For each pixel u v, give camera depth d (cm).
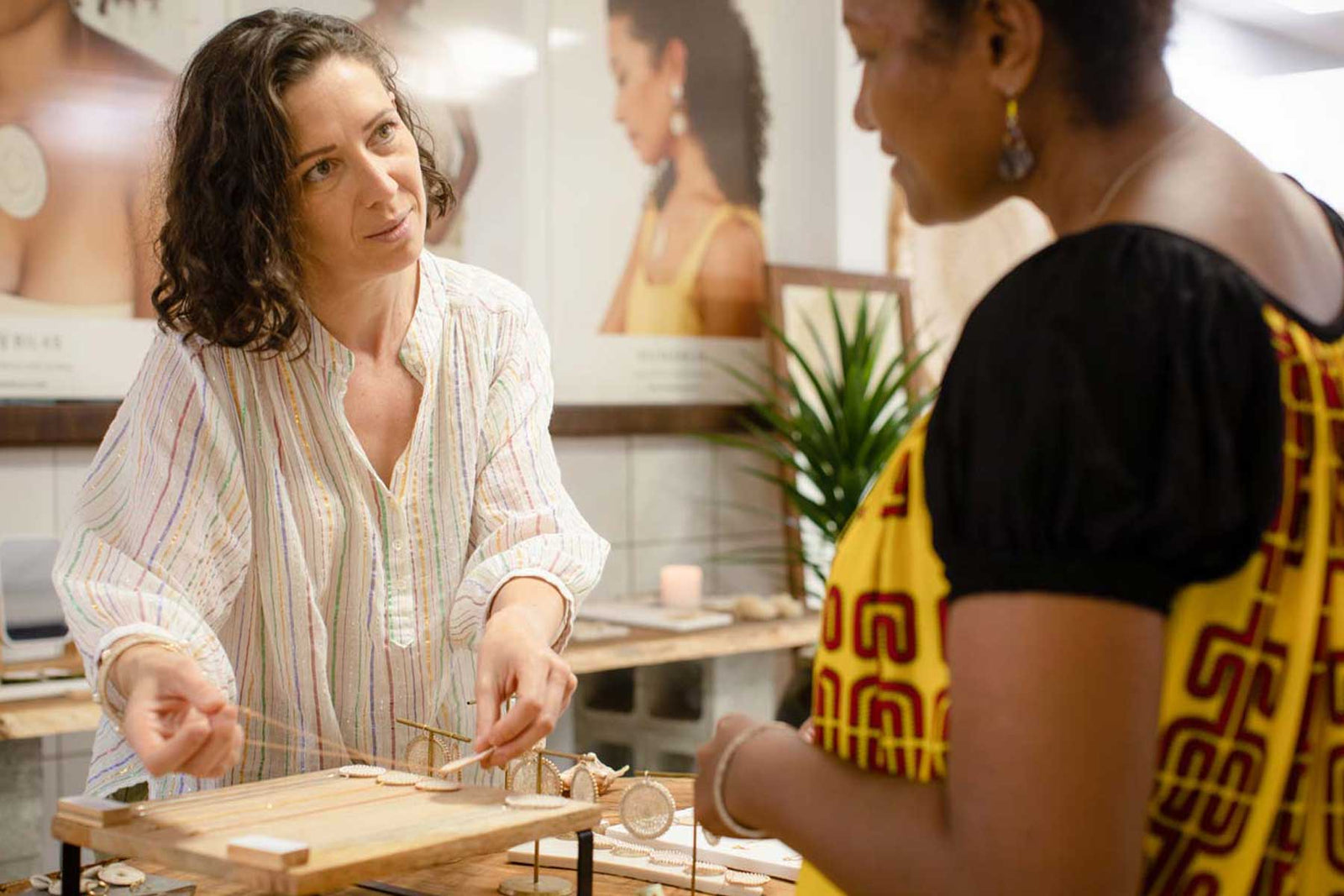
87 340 300
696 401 419
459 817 102
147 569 130
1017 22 70
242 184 131
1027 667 62
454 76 354
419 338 147
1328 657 71
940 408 69
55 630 270
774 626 347
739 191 429
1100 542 62
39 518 296
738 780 78
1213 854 70
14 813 239
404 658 148
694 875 117
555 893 119
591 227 389
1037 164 73
